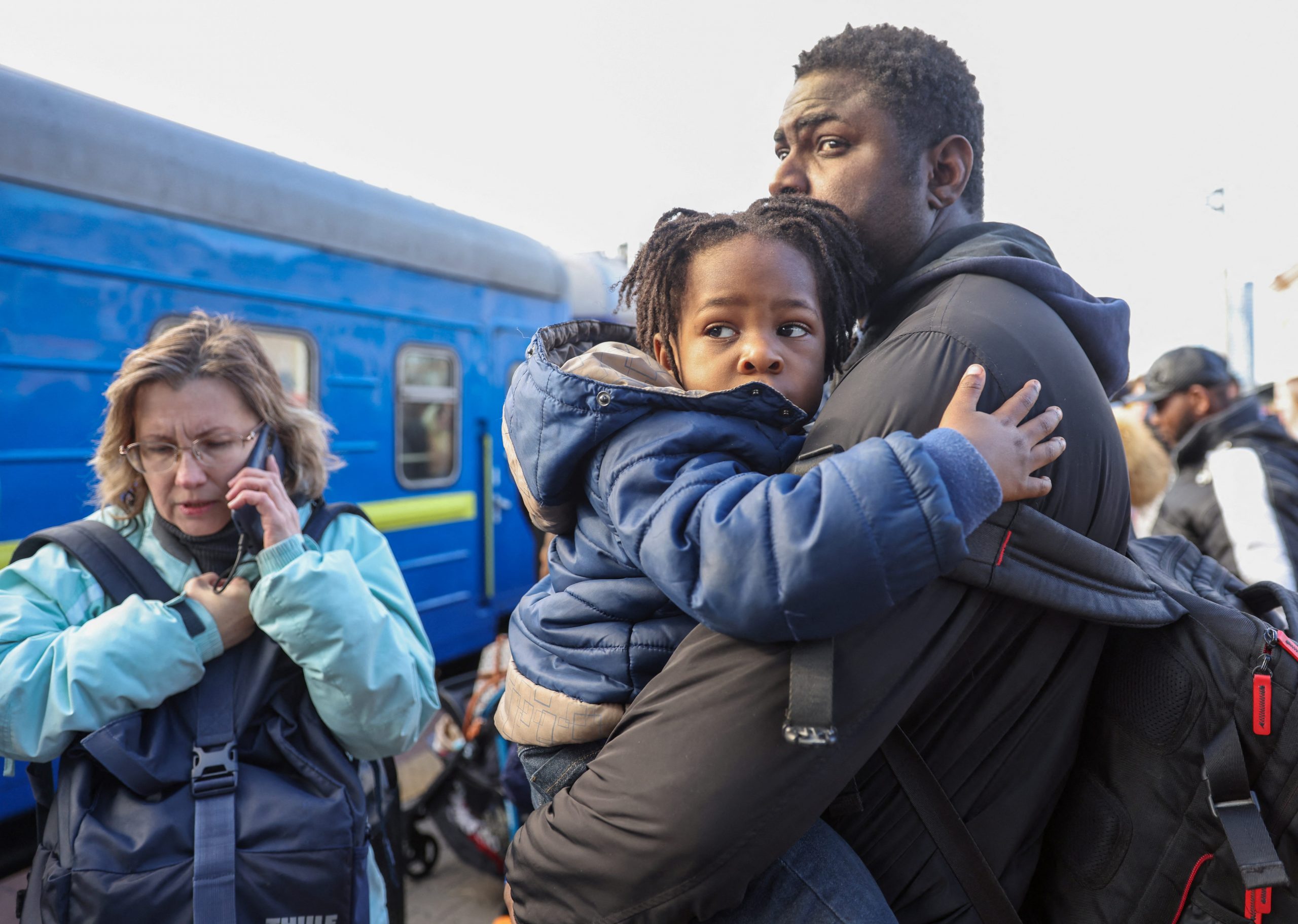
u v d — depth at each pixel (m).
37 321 3.16
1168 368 3.32
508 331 5.77
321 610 1.42
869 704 0.78
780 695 0.78
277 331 4.10
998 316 0.90
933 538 0.71
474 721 2.94
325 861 1.32
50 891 1.24
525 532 6.07
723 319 0.97
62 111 3.26
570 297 6.35
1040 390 0.86
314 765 1.41
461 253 5.31
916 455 0.74
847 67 1.12
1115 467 0.92
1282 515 2.35
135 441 1.54
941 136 1.13
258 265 4.01
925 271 1.02
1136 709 0.91
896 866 0.88
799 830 0.79
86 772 1.34
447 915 2.88
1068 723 0.93
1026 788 0.91
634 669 0.92
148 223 3.53
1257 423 2.52
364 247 4.60
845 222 1.05
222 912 1.25
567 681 0.95
